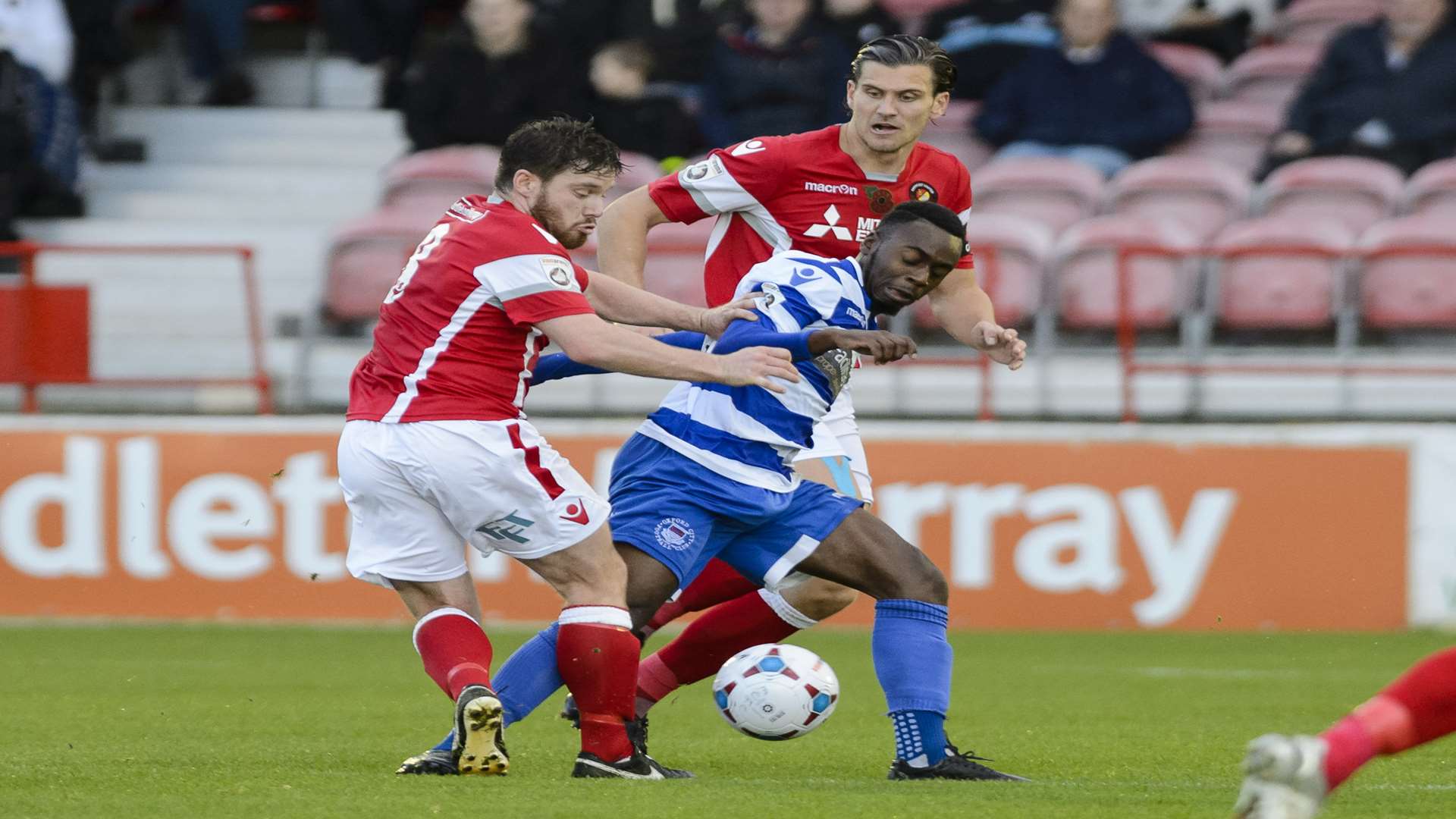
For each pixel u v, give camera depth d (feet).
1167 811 46.78
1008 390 133.18
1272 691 90.58
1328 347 132.67
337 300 140.26
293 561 125.90
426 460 52.03
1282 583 123.13
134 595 125.80
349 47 176.35
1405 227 140.77
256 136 178.50
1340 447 123.34
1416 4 151.33
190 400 135.64
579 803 47.55
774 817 45.55
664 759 63.82
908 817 45.65
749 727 59.36
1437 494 123.44
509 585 126.41
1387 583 123.24
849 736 72.33
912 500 124.26
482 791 49.90
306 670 98.22
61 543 125.90
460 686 51.83
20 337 131.54
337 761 60.59
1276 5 183.93
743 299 54.95
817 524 56.49
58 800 49.11
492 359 52.60
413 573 53.42
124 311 140.67
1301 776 37.06
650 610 56.39
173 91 185.57
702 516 56.18
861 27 156.76
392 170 152.87
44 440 125.90
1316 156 151.53
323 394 138.82
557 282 51.85
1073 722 77.61
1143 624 123.24
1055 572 123.65
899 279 54.95
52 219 161.27
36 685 90.12
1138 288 135.03
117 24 171.32
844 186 63.26
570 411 137.18
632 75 152.15
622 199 64.34
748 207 63.98
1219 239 142.41
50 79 160.25
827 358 55.83
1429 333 131.95
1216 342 134.21
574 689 54.13
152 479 125.90
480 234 52.47
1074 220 149.28
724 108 150.30
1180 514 123.54
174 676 94.43
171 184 172.86
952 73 62.44
